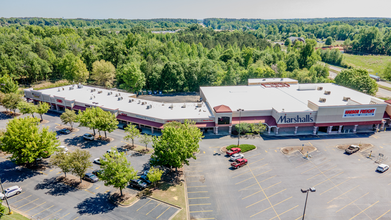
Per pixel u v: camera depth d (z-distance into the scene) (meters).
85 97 109.38
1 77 124.19
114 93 114.75
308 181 61.81
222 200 54.94
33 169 65.50
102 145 78.94
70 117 85.88
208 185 60.12
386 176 64.12
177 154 59.94
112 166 52.03
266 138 85.44
